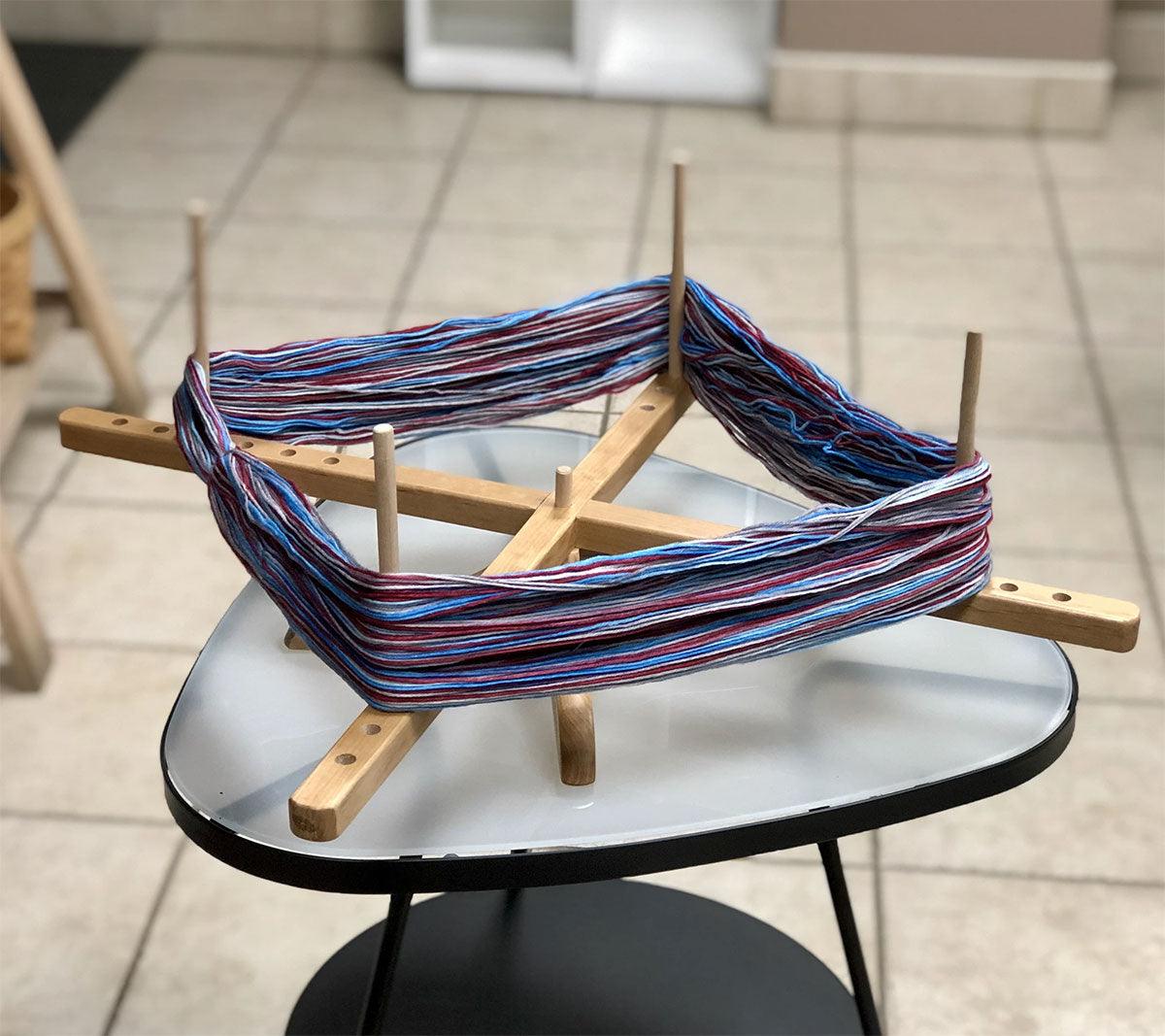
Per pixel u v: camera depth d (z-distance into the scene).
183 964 1.56
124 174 3.22
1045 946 1.58
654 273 2.90
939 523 0.90
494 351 1.09
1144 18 3.71
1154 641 2.00
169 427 1.04
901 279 2.89
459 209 3.12
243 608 1.06
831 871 1.22
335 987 1.46
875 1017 1.27
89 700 1.88
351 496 1.02
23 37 3.86
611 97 3.63
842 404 1.00
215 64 3.77
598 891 1.53
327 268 2.89
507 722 0.96
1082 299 2.83
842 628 0.89
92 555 2.13
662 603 0.85
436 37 3.73
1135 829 1.72
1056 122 3.49
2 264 2.05
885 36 3.44
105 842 1.69
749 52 3.70
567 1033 1.38
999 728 0.95
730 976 1.44
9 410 2.10
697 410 1.19
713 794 0.90
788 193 3.21
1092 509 2.26
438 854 0.85
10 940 1.58
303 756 0.93
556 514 0.97
